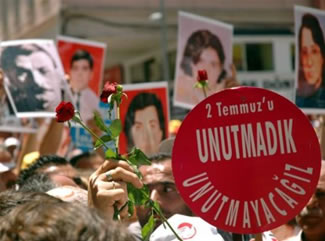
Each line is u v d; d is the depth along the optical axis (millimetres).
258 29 23953
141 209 4496
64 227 1913
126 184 3031
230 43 7664
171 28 23625
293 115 3223
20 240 1910
